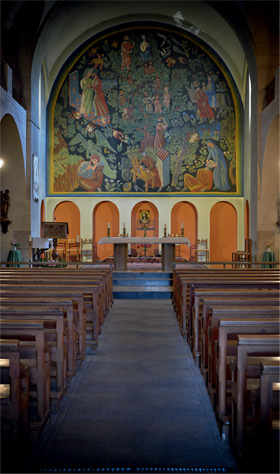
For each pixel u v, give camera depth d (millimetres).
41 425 3238
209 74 20297
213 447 3156
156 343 6195
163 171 20344
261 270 7852
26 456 3008
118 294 10711
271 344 2797
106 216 20922
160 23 20109
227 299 3924
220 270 7844
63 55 19859
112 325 7465
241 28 16062
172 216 20828
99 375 4762
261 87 15438
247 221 19312
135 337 6566
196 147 20328
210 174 20328
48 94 20047
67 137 20328
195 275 6824
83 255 20078
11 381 2816
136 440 3246
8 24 14750
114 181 20359
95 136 20344
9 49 15570
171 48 20344
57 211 20781
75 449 3102
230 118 20281
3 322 3184
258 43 15336
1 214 15070
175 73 20391
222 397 3363
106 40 20312
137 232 20453
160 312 8773
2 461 2859
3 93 12680
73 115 20328
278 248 15352
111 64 20375
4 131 14547
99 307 6707
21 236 15547
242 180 20219
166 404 3939
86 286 5516
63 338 4020
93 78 20328
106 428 3441
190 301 5832
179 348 5914
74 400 4027
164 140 20391
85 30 19734
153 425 3502
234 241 20688
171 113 20375
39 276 6465
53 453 3047
